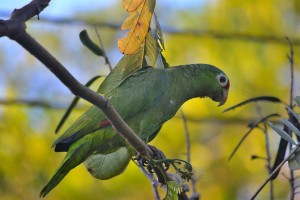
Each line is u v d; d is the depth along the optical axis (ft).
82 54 42.16
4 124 38.60
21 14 15.80
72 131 25.05
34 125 38.68
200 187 39.91
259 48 41.83
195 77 28.37
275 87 41.27
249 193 39.86
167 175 21.26
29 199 37.60
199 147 40.16
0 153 37.96
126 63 22.91
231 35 41.39
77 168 37.06
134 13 21.21
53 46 42.42
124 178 37.09
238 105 23.53
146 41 22.16
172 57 41.37
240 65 41.42
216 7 42.42
